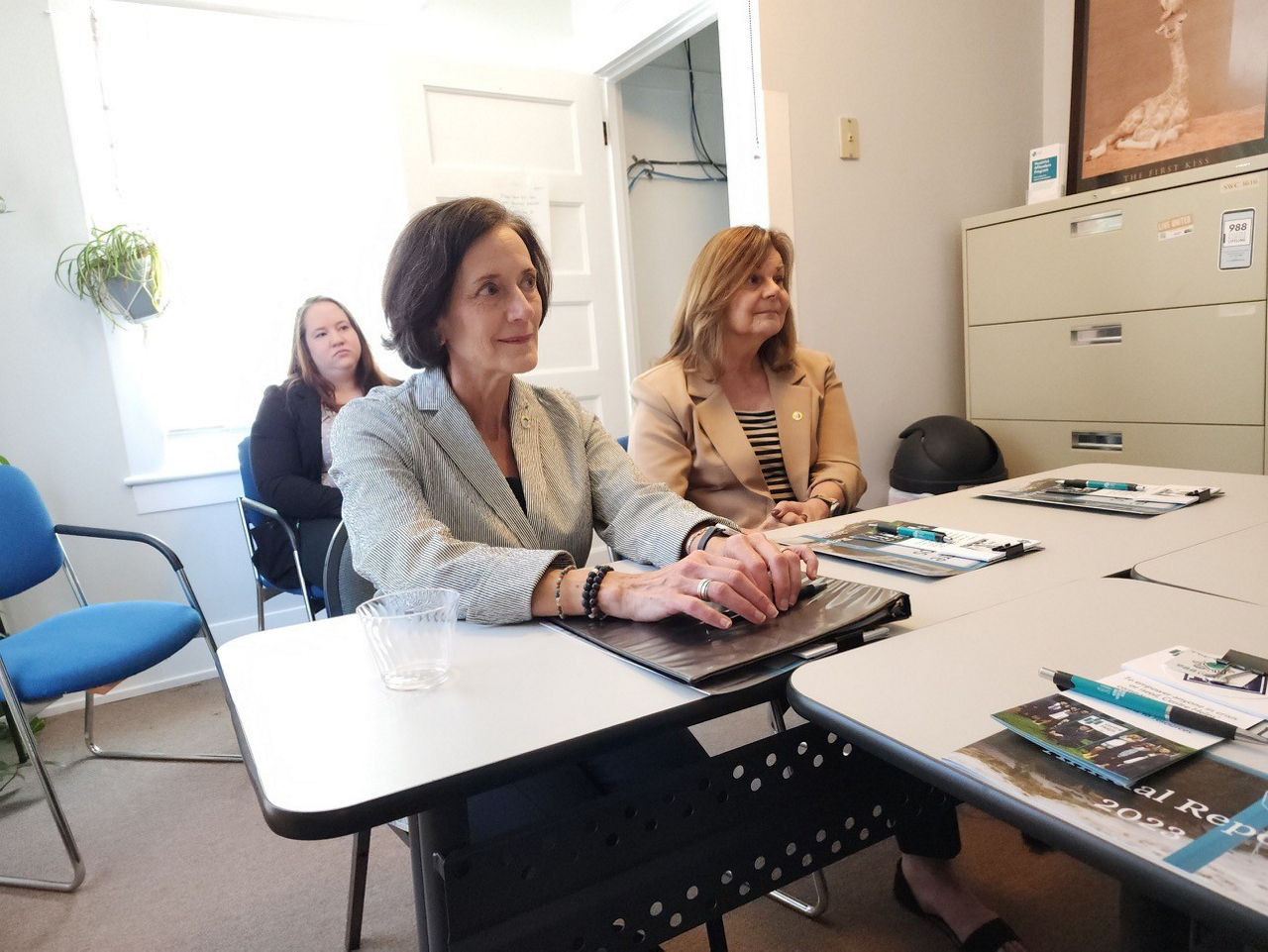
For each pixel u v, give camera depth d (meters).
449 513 1.13
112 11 2.70
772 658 0.77
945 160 3.04
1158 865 0.43
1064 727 0.57
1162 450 2.56
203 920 1.53
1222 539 1.11
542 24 3.35
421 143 2.99
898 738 0.59
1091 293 2.66
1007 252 2.88
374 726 0.70
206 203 3.03
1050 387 2.82
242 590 2.98
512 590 0.95
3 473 2.10
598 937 0.73
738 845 0.81
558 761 0.64
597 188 3.40
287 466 2.58
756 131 2.63
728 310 1.85
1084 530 1.23
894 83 2.87
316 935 1.46
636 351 3.55
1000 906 1.40
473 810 0.94
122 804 2.01
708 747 2.01
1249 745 0.53
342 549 1.40
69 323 2.67
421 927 0.80
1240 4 2.49
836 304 2.82
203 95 3.00
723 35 2.70
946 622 0.83
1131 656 0.71
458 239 1.08
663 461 1.81
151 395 2.82
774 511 1.76
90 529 2.14
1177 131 2.67
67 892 1.65
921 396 3.09
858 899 1.45
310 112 3.20
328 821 0.56
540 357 3.33
